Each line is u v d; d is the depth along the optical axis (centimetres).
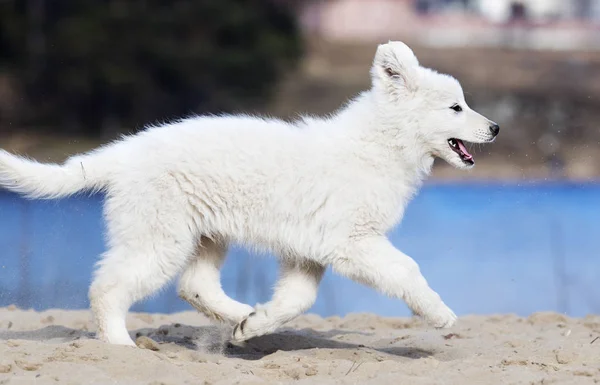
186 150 1003
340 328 1257
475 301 1733
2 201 2420
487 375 898
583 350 1033
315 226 1015
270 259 1980
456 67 6275
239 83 5278
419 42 7062
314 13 7100
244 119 1057
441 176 4047
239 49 5262
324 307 1714
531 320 1305
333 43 6912
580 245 2358
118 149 1028
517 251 2266
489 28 7094
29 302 1451
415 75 1045
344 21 7244
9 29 5178
